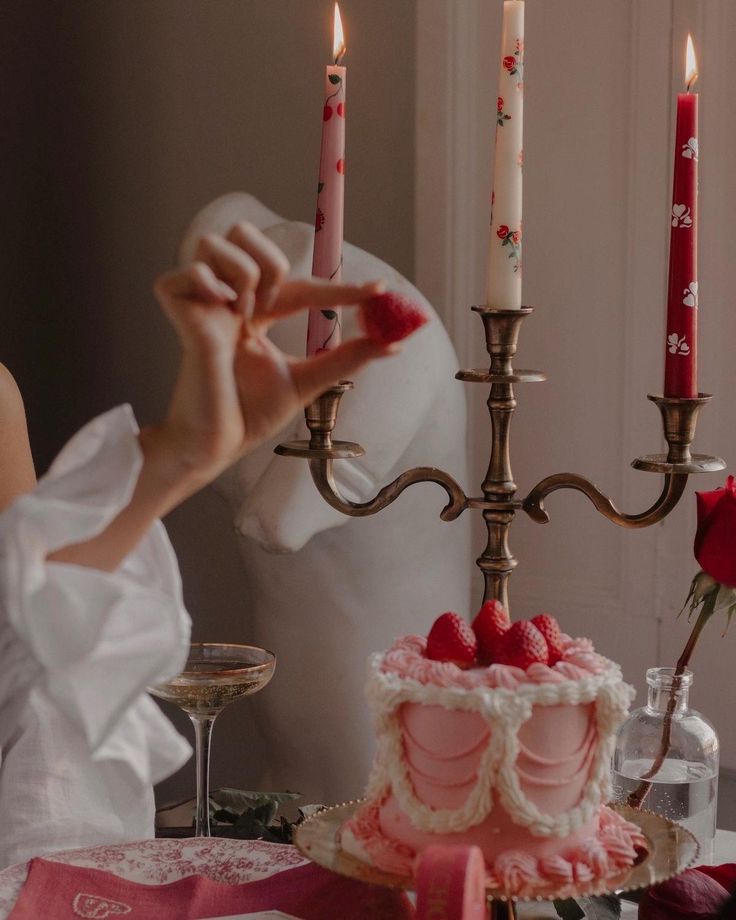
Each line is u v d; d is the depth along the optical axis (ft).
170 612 1.93
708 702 5.80
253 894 2.98
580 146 5.95
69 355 8.50
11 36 8.48
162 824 4.72
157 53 7.66
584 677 2.57
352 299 2.01
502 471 2.90
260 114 7.11
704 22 5.53
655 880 2.54
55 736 3.57
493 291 2.81
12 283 8.68
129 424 2.02
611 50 5.82
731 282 5.61
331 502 2.91
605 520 6.04
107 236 8.14
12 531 1.87
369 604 5.28
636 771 3.40
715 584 3.23
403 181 6.40
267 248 1.97
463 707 2.50
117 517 2.01
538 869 2.50
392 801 2.66
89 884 2.99
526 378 2.79
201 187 7.50
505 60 2.77
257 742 7.36
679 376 2.82
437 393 4.94
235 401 2.00
